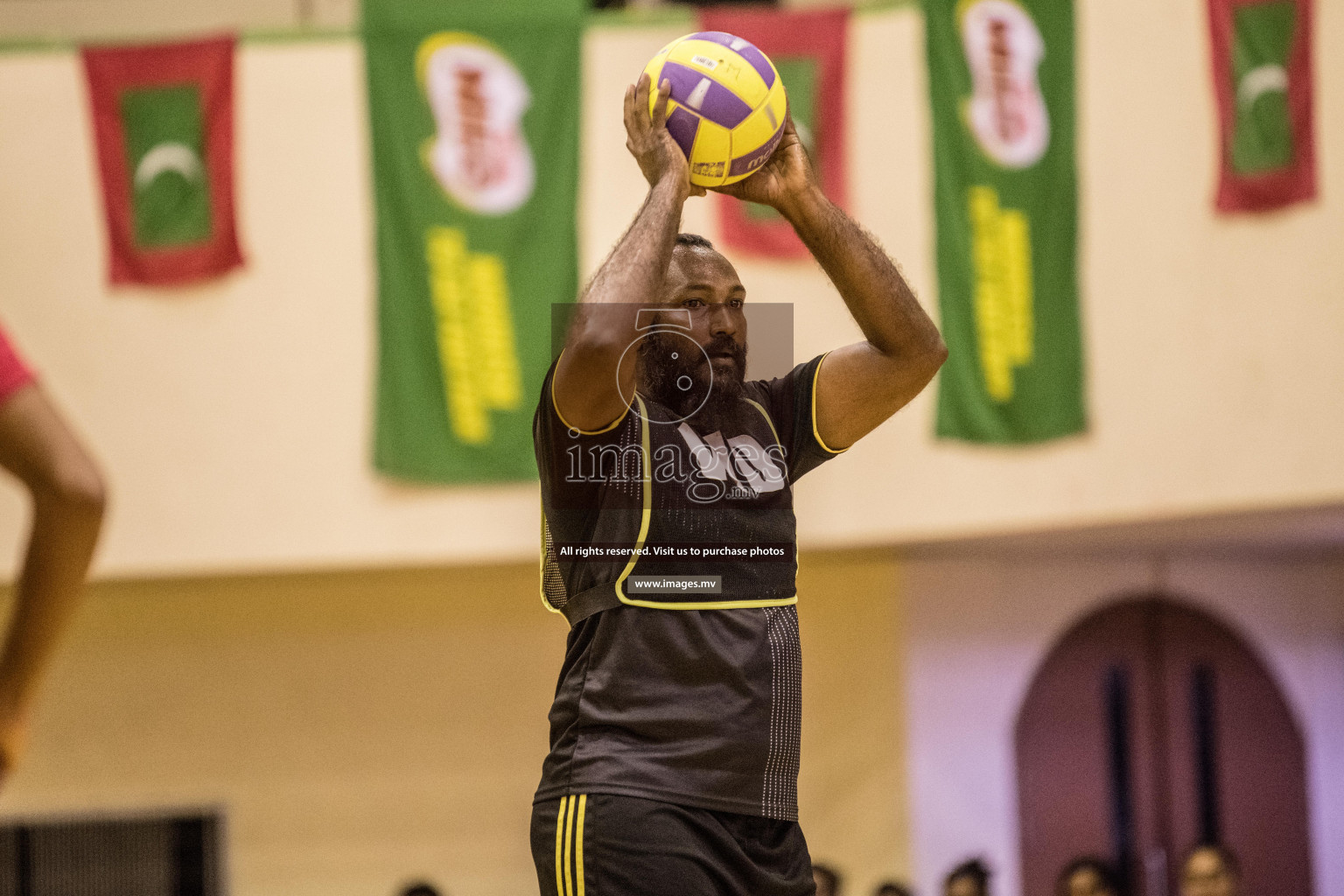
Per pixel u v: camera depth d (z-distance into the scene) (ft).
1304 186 74.28
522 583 101.40
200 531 81.30
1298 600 109.81
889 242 79.46
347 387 81.87
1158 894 102.89
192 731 98.12
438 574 94.48
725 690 24.14
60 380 81.51
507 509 81.10
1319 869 106.83
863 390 27.58
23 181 82.07
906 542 84.28
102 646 98.12
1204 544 98.32
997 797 100.58
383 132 81.46
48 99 82.28
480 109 81.10
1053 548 96.48
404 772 99.30
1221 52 75.66
